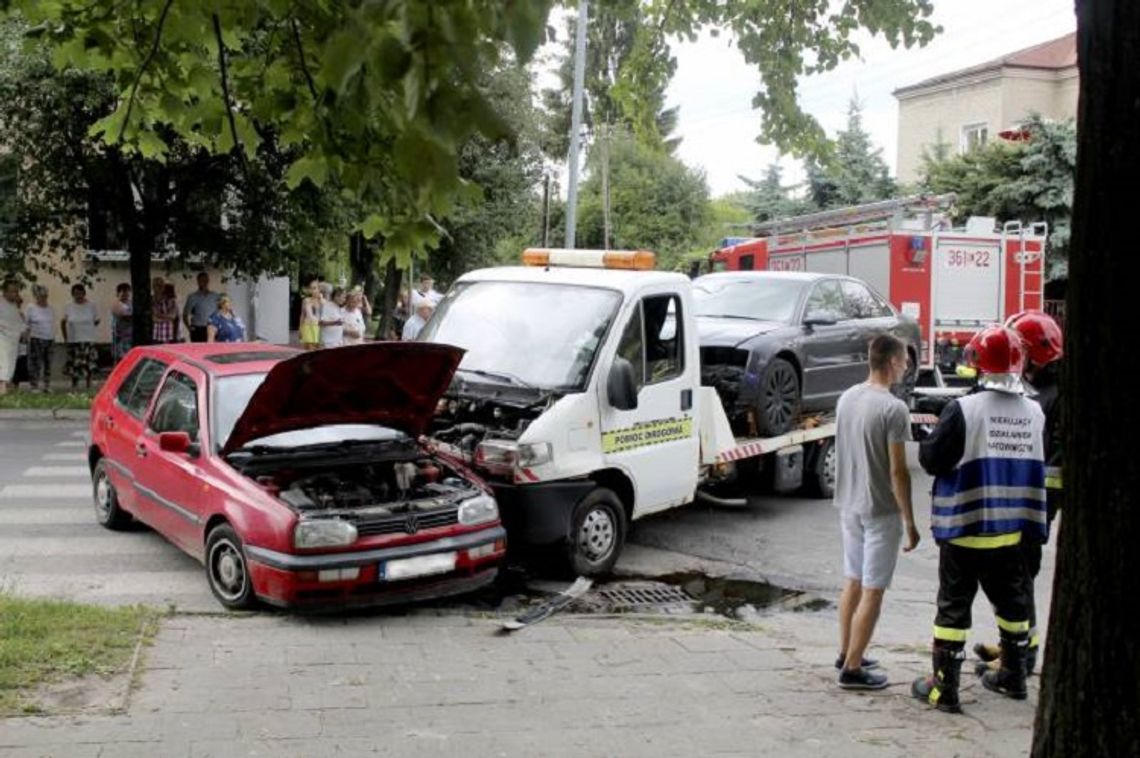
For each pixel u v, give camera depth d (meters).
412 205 3.62
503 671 6.01
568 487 8.20
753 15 7.62
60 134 16.91
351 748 4.80
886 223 16.02
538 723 5.21
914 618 7.89
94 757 4.56
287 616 6.96
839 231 16.67
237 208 18.78
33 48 4.91
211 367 8.24
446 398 8.72
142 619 6.57
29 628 6.11
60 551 8.56
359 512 7.02
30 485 11.11
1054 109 37.00
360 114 3.42
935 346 16.00
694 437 9.47
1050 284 27.47
